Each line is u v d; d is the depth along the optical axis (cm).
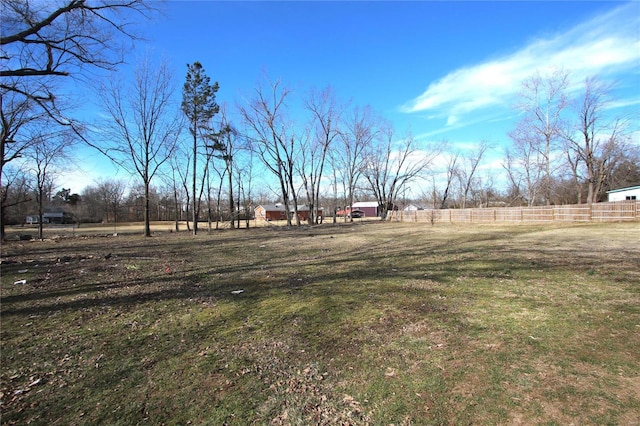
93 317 521
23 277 851
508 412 252
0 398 294
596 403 258
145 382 317
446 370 320
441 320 461
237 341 412
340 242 1650
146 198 2416
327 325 459
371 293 621
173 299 621
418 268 864
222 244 1728
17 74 659
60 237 2475
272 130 3512
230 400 283
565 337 386
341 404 272
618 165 3794
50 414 270
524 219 2888
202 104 2669
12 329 471
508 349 360
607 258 902
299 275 822
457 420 246
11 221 5166
